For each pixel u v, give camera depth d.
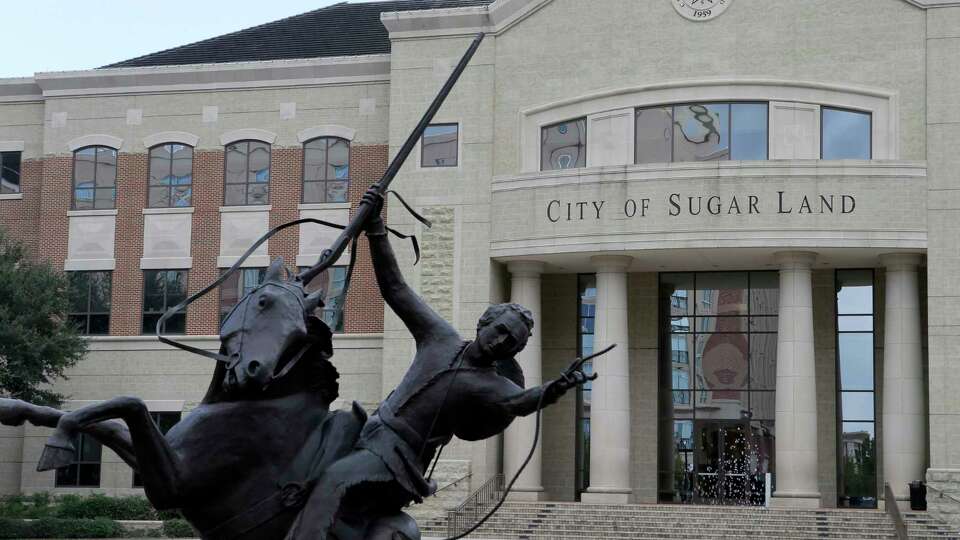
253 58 50.06
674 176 40.06
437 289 42.91
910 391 39.53
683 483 43.78
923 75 40.34
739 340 44.12
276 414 8.48
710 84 41.28
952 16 40.31
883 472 41.22
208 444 8.29
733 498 43.28
